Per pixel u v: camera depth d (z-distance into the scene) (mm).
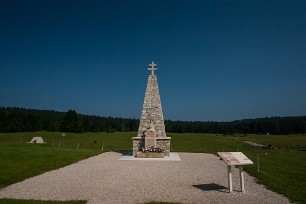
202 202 11055
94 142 52281
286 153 35375
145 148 27891
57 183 14516
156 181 15141
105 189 13172
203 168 20391
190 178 16188
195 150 40344
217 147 46156
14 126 98125
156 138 28750
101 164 21938
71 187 13578
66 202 10773
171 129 123312
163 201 11094
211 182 15086
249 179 16188
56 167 19891
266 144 53438
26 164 19641
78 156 26188
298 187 13891
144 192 12617
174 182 14953
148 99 29891
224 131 121000
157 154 27094
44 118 112938
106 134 72812
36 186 13805
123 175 16906
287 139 67250
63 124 91625
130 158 26359
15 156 22422
